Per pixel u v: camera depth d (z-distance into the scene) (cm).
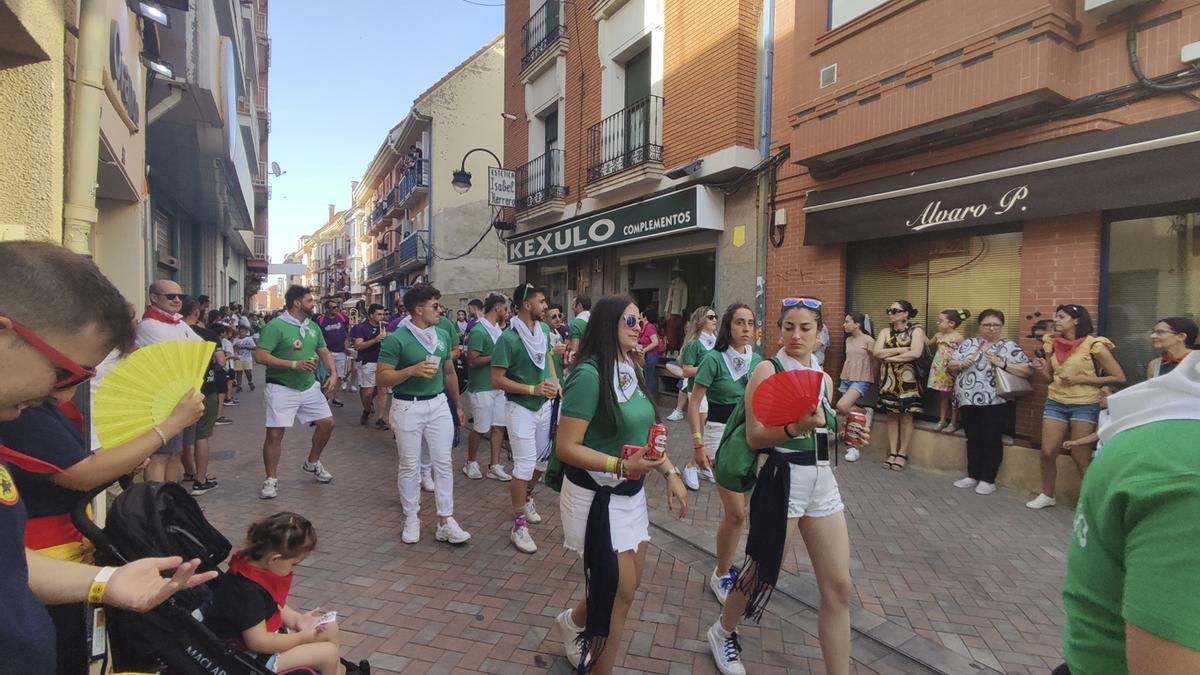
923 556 449
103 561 176
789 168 849
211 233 1848
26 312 121
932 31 624
